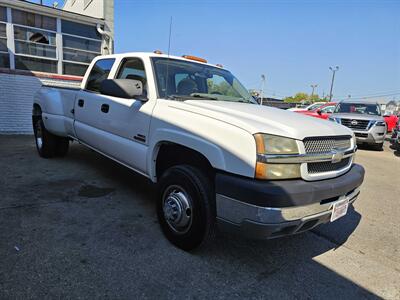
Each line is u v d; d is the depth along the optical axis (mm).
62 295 2129
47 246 2727
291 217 2236
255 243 3092
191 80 3646
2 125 9414
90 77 4637
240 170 2301
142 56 3613
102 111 4012
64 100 5102
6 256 2529
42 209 3498
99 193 4164
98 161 5895
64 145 5848
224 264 2666
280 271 2648
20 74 9398
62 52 10242
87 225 3189
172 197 2832
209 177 2652
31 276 2301
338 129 2846
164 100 3137
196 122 2656
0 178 4516
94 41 10828
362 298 2373
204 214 2555
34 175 4773
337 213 2633
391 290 2504
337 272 2701
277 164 2268
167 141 2914
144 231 3133
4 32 9164
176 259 2678
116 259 2605
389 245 3281
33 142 7949
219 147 2422
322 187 2393
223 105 3055
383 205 4602
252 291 2346
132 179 4887
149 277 2402
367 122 10570
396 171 7184
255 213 2195
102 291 2201
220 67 4359
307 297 2328
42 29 9742
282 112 3164
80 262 2523
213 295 2262
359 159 8672
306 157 2375
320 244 3203
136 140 3391
